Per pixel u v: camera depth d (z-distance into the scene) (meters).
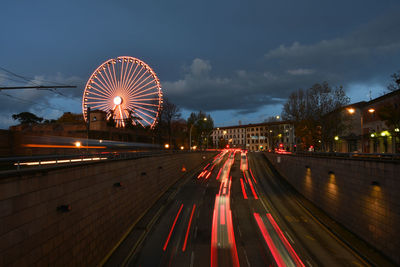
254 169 59.97
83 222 14.38
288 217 25.83
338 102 40.25
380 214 16.84
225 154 97.25
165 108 70.25
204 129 99.75
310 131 45.38
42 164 12.63
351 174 20.94
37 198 10.57
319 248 18.48
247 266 15.89
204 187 40.66
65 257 12.47
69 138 25.91
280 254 17.56
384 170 16.47
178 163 48.69
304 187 34.50
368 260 15.99
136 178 24.88
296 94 48.19
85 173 14.79
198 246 18.95
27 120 87.94
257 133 138.38
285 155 48.19
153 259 17.03
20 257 9.51
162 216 26.23
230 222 24.27
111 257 17.31
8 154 17.59
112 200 18.78
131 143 47.56
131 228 22.25
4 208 8.82
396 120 25.70
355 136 43.94
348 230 21.34
